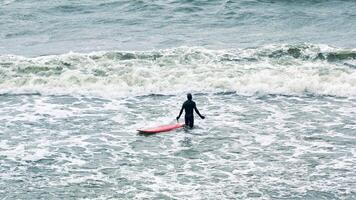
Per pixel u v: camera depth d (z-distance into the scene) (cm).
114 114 10306
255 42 14588
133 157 8644
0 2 19838
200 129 9681
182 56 12838
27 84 11819
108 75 12019
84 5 18838
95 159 8569
